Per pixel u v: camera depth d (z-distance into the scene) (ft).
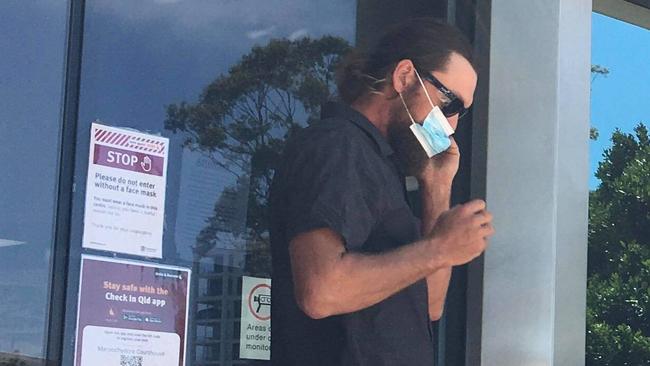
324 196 5.93
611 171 10.89
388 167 6.45
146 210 6.85
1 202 6.22
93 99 6.68
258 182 7.55
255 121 7.62
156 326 6.81
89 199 6.57
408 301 6.27
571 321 8.38
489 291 8.20
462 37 7.05
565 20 8.68
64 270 6.40
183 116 7.16
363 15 8.42
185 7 7.25
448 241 5.87
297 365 6.22
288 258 6.33
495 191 8.30
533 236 8.30
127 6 6.91
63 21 6.59
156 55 7.06
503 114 8.41
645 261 10.88
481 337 8.19
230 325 7.21
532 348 8.17
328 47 8.17
